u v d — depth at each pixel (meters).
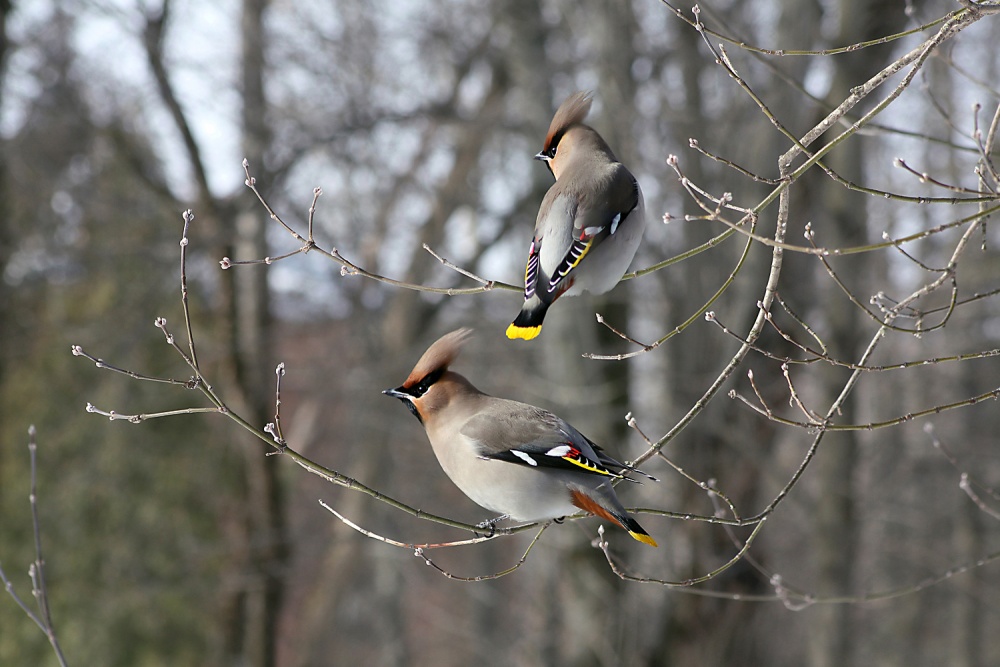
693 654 16.09
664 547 16.48
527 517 6.33
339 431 26.84
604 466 6.25
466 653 32.31
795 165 14.81
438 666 32.84
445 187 22.72
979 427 25.22
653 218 16.95
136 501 21.75
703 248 6.29
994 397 5.73
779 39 14.62
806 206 15.27
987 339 24.00
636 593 16.45
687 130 16.52
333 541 19.62
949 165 19.42
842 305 15.80
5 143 18.00
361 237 22.41
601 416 16.95
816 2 14.51
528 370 22.38
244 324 18.73
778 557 19.94
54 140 18.52
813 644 17.55
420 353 23.22
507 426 6.41
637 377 17.44
